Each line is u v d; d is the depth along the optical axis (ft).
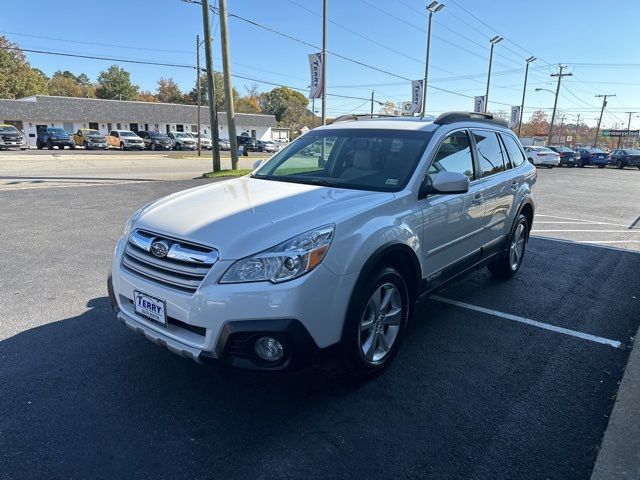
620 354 12.80
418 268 11.80
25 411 9.70
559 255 23.18
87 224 27.02
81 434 9.05
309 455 8.62
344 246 9.62
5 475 7.96
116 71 330.34
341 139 14.37
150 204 11.87
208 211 10.45
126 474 8.06
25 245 22.36
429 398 10.53
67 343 12.64
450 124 14.24
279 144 179.52
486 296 17.13
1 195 36.88
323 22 68.80
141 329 10.03
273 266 8.89
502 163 17.17
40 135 136.05
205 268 9.14
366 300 10.20
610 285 18.61
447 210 12.95
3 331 13.26
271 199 11.09
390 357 11.59
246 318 8.83
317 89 71.15
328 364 10.05
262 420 9.62
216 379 11.07
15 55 219.82
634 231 30.09
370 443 8.98
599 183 69.10
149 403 10.10
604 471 8.17
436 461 8.54
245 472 8.17
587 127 428.15
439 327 14.38
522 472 8.30
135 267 10.20
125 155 113.91
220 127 229.86
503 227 17.11
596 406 10.34
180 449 8.71
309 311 9.04
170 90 351.25
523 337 13.76
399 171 12.42
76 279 17.69
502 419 9.82
